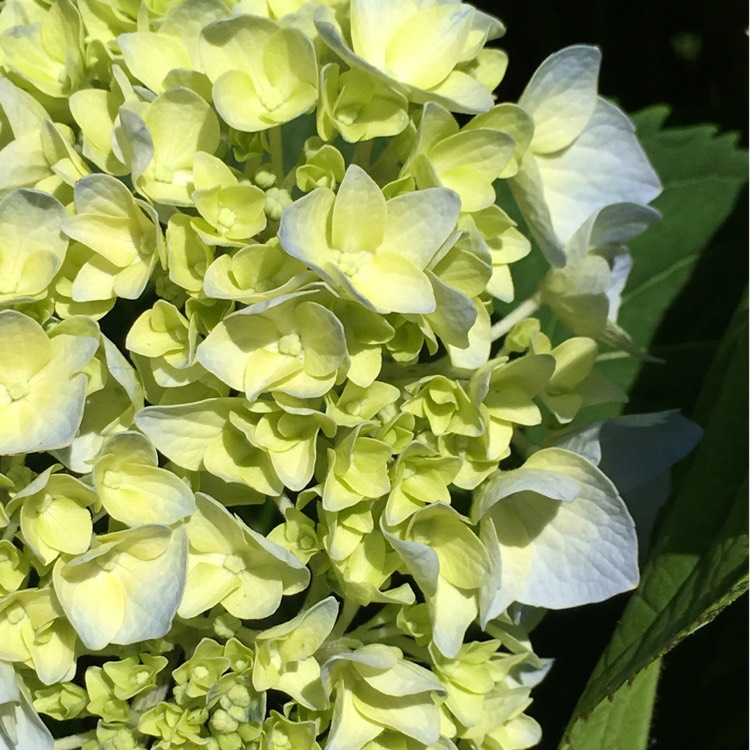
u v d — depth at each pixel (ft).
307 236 0.65
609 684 0.73
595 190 0.78
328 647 0.68
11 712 0.67
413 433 0.69
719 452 0.81
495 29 0.73
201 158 0.66
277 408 0.66
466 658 0.70
